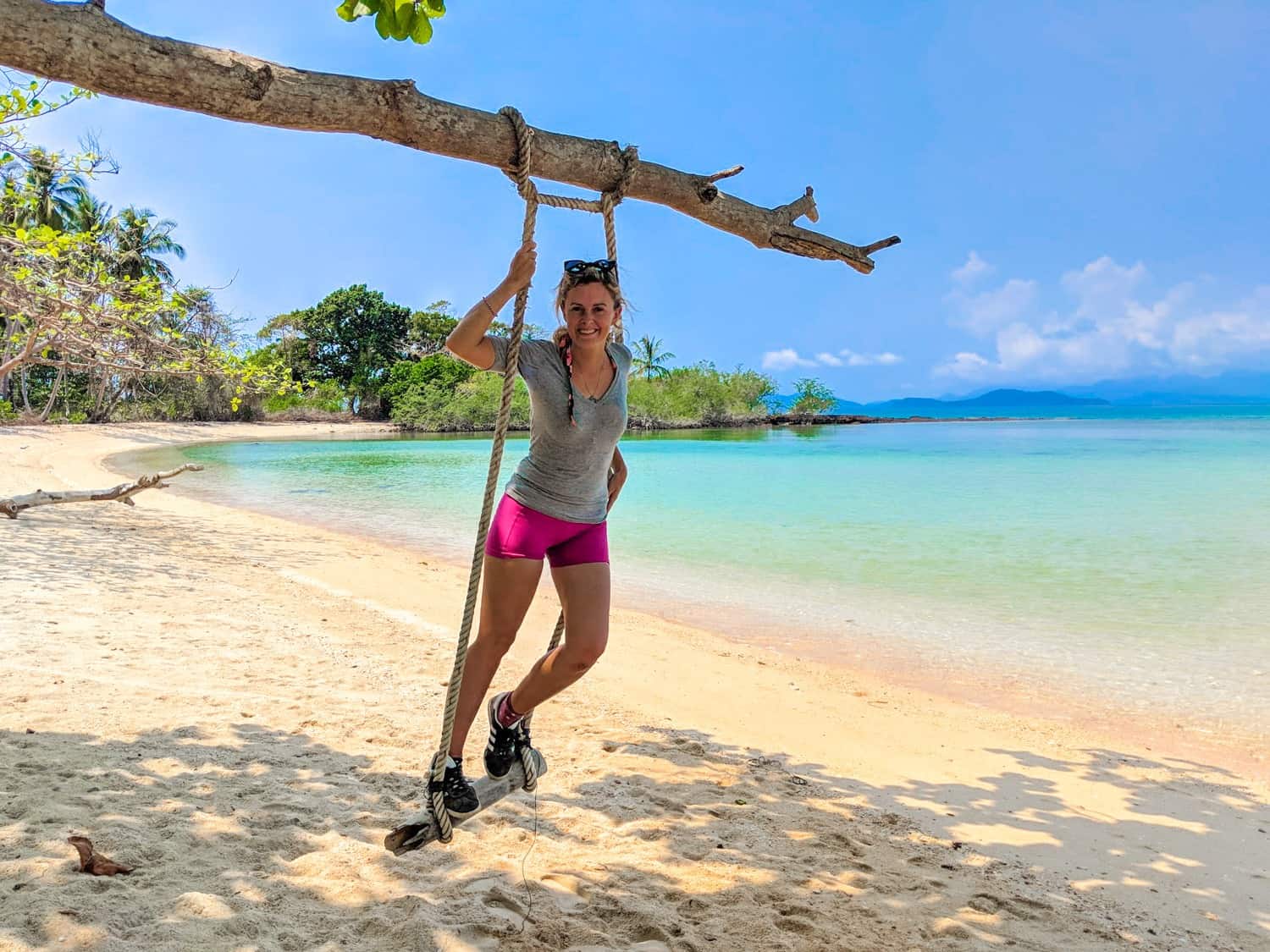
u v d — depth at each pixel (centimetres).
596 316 325
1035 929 359
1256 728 652
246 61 308
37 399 4469
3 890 325
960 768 562
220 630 795
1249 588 1138
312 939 311
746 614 1001
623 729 604
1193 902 395
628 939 330
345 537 1530
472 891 353
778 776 529
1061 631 928
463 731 333
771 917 351
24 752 472
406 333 7800
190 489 2328
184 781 452
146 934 303
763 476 2800
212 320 1044
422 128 340
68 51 276
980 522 1738
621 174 390
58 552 1148
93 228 1066
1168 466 3150
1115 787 536
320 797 444
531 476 332
